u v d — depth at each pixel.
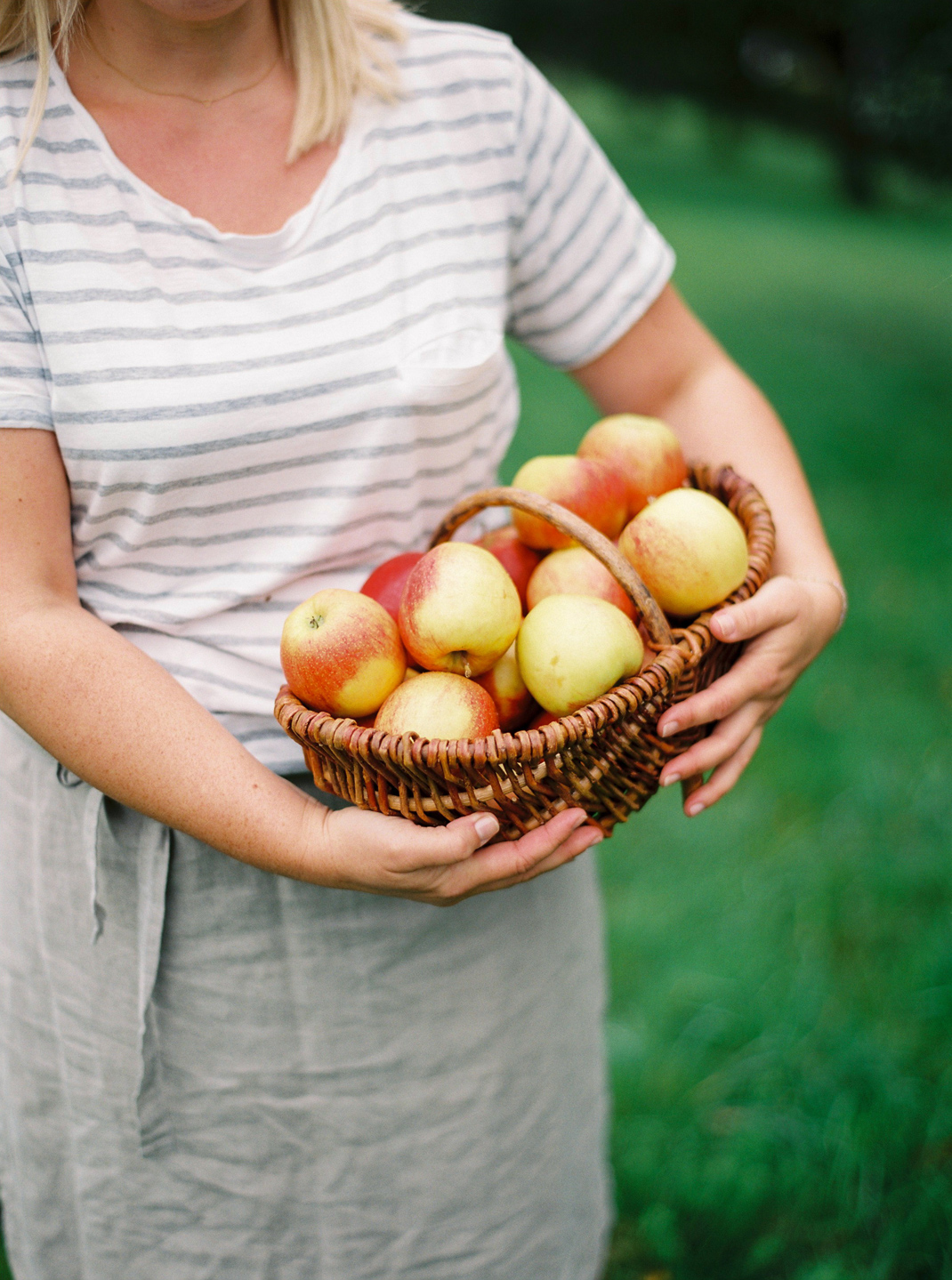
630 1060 1.91
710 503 1.09
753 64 12.25
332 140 1.07
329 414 1.03
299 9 1.02
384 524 1.13
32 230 0.93
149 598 1.06
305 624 0.96
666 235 9.86
